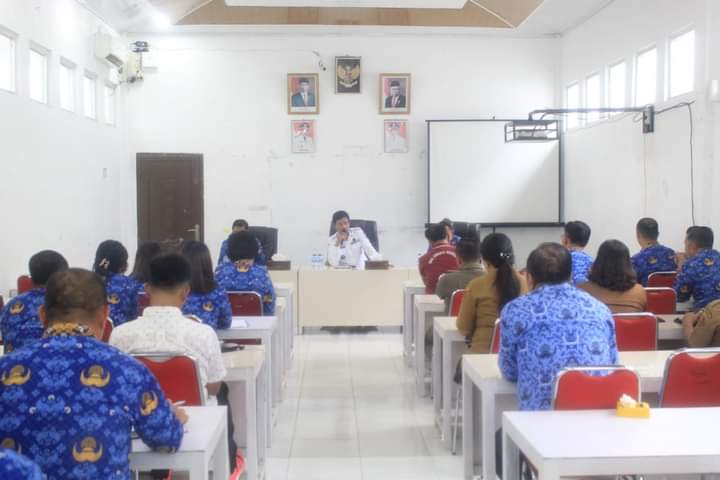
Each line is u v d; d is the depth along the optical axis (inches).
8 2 227.8
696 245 178.5
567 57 373.7
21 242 237.1
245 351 126.4
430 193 374.3
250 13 345.4
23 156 239.1
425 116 382.0
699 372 91.1
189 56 374.0
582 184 351.3
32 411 61.8
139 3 318.7
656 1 272.8
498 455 101.8
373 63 379.9
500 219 375.2
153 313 99.8
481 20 360.2
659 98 271.6
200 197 377.1
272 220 381.1
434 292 203.6
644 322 122.3
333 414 176.2
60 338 64.6
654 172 274.2
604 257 134.0
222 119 376.5
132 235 373.1
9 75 236.2
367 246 286.8
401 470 138.5
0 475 43.6
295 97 377.7
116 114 357.7
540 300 93.4
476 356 116.4
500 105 382.3
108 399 63.5
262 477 134.1
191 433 77.4
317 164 380.8
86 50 307.3
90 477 62.0
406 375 215.2
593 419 77.5
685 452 66.6
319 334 282.4
